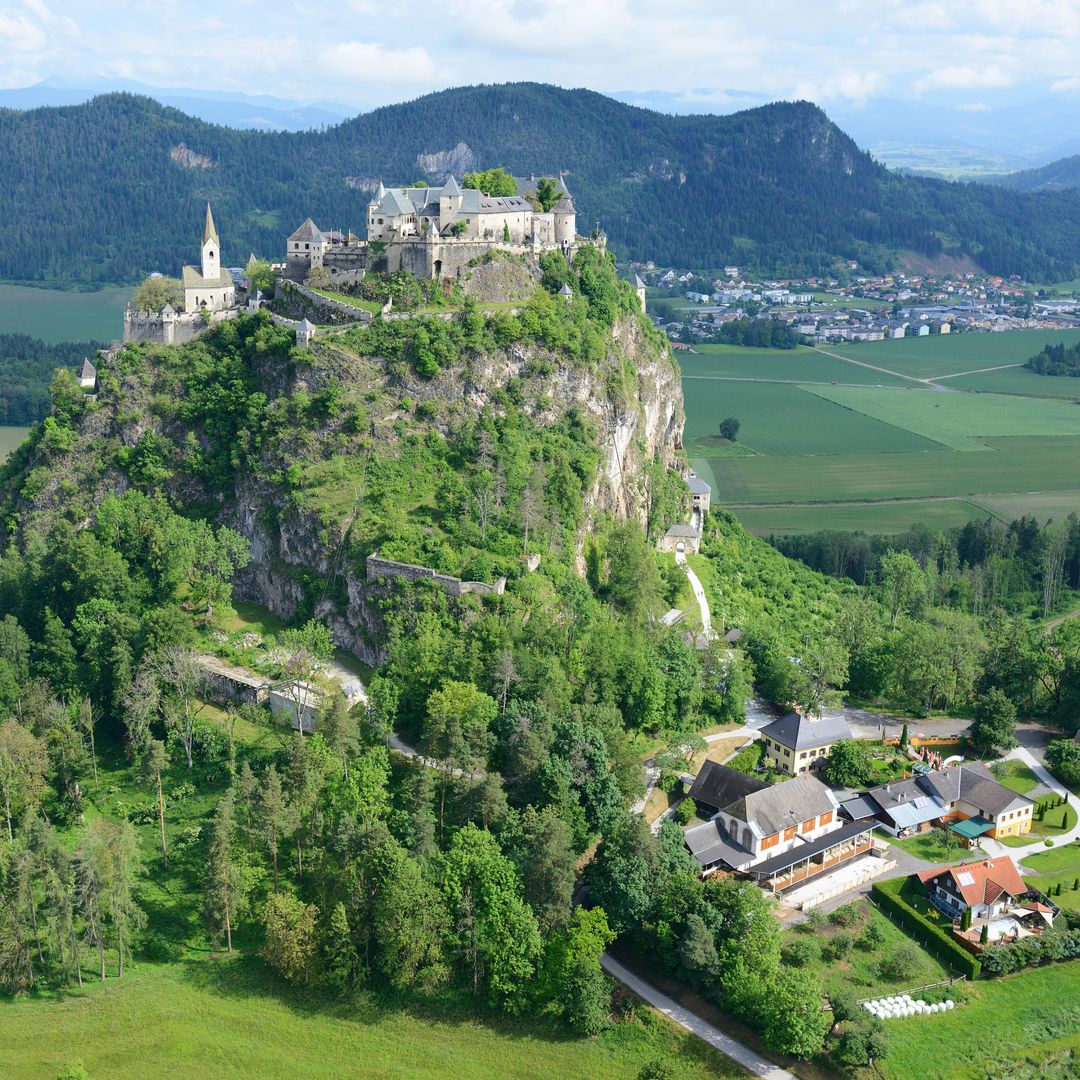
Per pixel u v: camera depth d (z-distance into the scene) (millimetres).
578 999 166750
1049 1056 165875
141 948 178250
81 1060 158000
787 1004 161125
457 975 175625
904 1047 164750
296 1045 163875
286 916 173500
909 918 187500
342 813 186375
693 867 189125
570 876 176625
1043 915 190250
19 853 174750
